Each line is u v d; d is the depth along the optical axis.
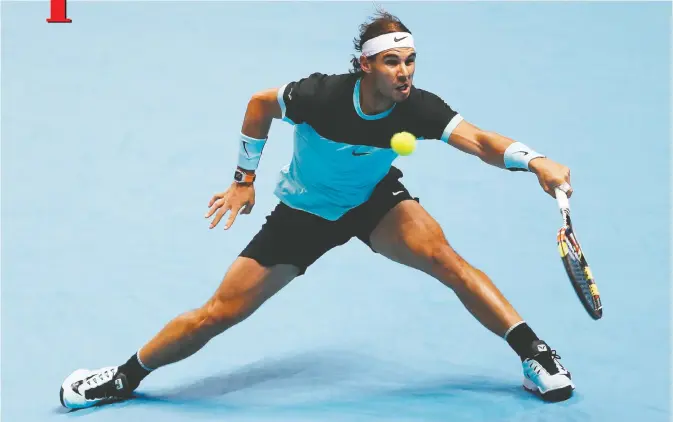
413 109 16.25
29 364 18.83
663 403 16.84
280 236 17.23
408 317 20.53
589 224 24.38
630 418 16.34
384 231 17.44
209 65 34.53
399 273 22.48
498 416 16.50
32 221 24.78
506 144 16.17
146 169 27.59
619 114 30.73
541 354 16.94
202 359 19.16
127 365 17.50
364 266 22.84
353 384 17.97
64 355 19.14
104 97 32.19
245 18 38.62
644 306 20.52
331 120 16.08
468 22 37.81
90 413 17.14
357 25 37.66
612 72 33.66
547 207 25.38
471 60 34.59
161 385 18.27
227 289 17.06
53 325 20.19
